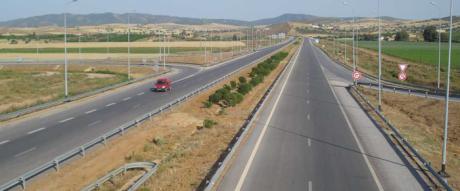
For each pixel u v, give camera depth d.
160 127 32.84
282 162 22.86
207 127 32.69
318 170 21.50
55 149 26.48
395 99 50.31
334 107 41.97
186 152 25.02
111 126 33.12
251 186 19.06
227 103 44.44
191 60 111.62
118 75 82.31
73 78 77.25
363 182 19.77
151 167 22.41
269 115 37.34
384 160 23.47
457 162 25.88
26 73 88.00
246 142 27.38
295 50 150.12
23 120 36.12
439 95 51.72
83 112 39.78
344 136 29.33
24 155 25.19
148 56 128.00
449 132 36.53
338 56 119.25
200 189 18.50
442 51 132.75
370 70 90.94
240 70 83.00
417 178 20.48
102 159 24.72
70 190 20.20
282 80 65.69
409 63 101.44
